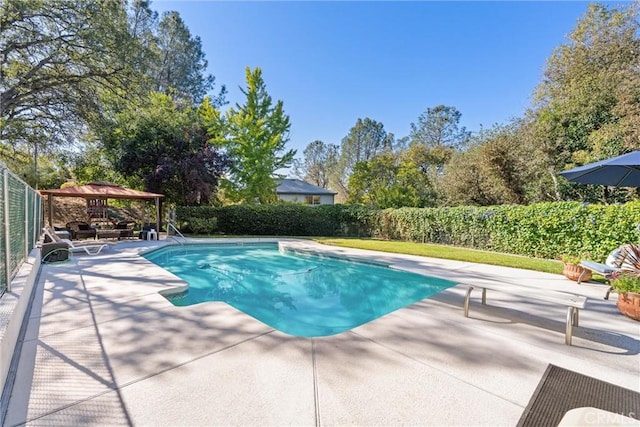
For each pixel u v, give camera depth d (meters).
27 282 4.44
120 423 2.04
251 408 2.21
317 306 6.08
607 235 7.53
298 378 2.61
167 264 9.73
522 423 2.09
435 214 12.53
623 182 5.96
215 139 17.77
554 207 8.71
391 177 26.27
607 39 15.15
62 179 20.33
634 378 2.68
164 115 17.45
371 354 3.07
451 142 39.19
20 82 13.16
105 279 5.95
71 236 12.00
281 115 19.27
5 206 3.84
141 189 16.94
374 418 2.12
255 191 18.83
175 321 3.80
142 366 2.75
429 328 3.78
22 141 14.94
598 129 12.38
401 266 7.83
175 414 2.13
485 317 4.18
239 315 4.03
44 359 2.84
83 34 12.61
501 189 15.66
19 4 11.47
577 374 2.73
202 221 15.63
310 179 47.94
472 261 8.48
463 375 2.70
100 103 14.97
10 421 2.04
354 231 16.55
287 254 11.59
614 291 5.24
